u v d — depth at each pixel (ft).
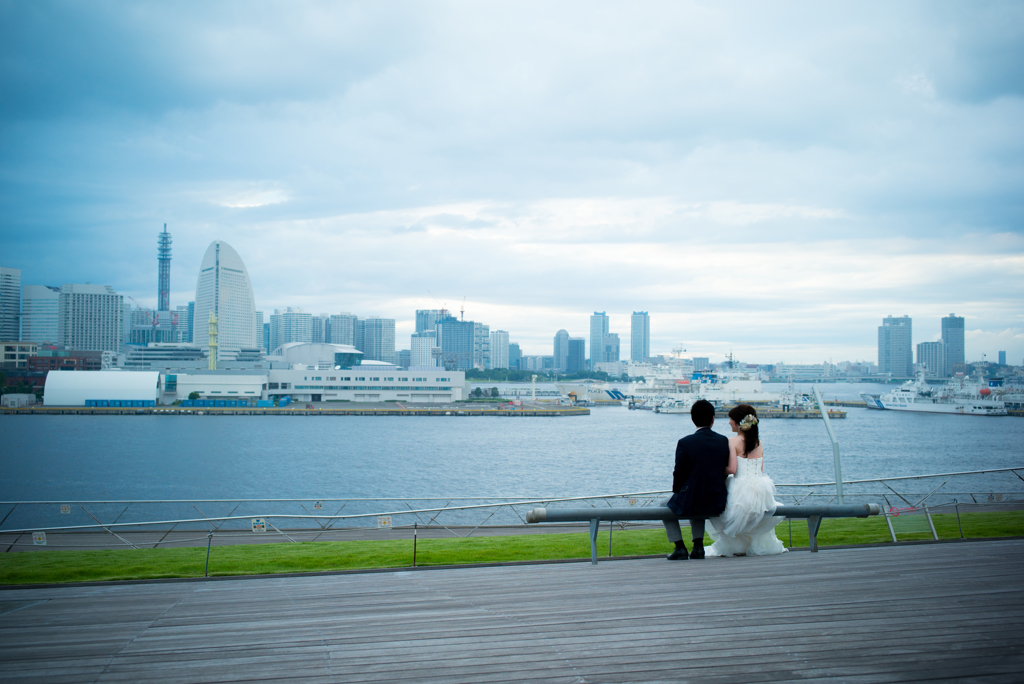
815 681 14.84
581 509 33.06
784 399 630.33
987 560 31.48
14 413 596.29
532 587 27.02
